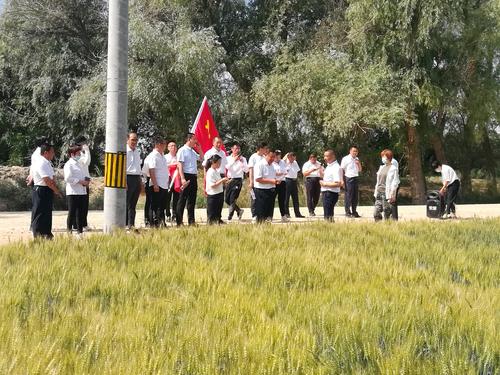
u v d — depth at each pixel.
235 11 43.66
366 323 5.28
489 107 37.38
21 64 41.16
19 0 41.16
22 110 43.34
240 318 5.52
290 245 10.55
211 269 7.86
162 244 10.09
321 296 6.56
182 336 4.88
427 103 35.88
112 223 12.69
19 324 5.27
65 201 28.69
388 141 42.38
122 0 12.56
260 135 41.56
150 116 40.44
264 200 15.91
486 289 7.30
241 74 42.22
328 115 36.03
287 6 41.47
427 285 7.36
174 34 38.62
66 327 5.10
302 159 41.78
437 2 34.53
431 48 36.47
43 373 4.02
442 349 4.74
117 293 6.71
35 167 11.98
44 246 9.75
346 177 21.06
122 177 12.76
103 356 4.45
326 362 4.47
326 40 39.88
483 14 36.53
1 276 7.31
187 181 15.44
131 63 37.22
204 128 19.78
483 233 13.60
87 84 37.31
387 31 36.06
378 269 8.34
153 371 4.14
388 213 16.98
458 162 44.72
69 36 42.38
